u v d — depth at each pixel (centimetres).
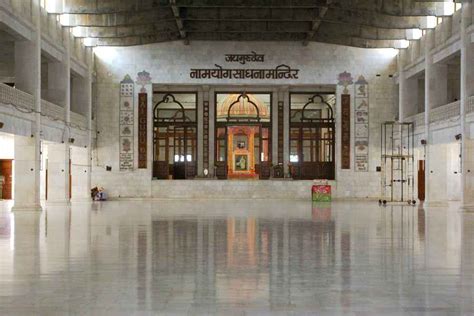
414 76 4119
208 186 4434
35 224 2067
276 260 1163
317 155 4731
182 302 784
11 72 4047
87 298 807
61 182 3662
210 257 1202
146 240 1523
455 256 1227
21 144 3044
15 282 923
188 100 4744
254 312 730
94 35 4006
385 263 1129
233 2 3488
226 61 4416
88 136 4156
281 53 4428
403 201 4019
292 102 4772
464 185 3055
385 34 4059
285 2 3481
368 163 4428
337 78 4431
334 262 1139
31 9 3023
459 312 732
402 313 727
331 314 721
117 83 4400
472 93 3103
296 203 3781
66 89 3634
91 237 1602
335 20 3759
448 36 3434
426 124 3703
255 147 4928
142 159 4409
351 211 2933
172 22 4072
